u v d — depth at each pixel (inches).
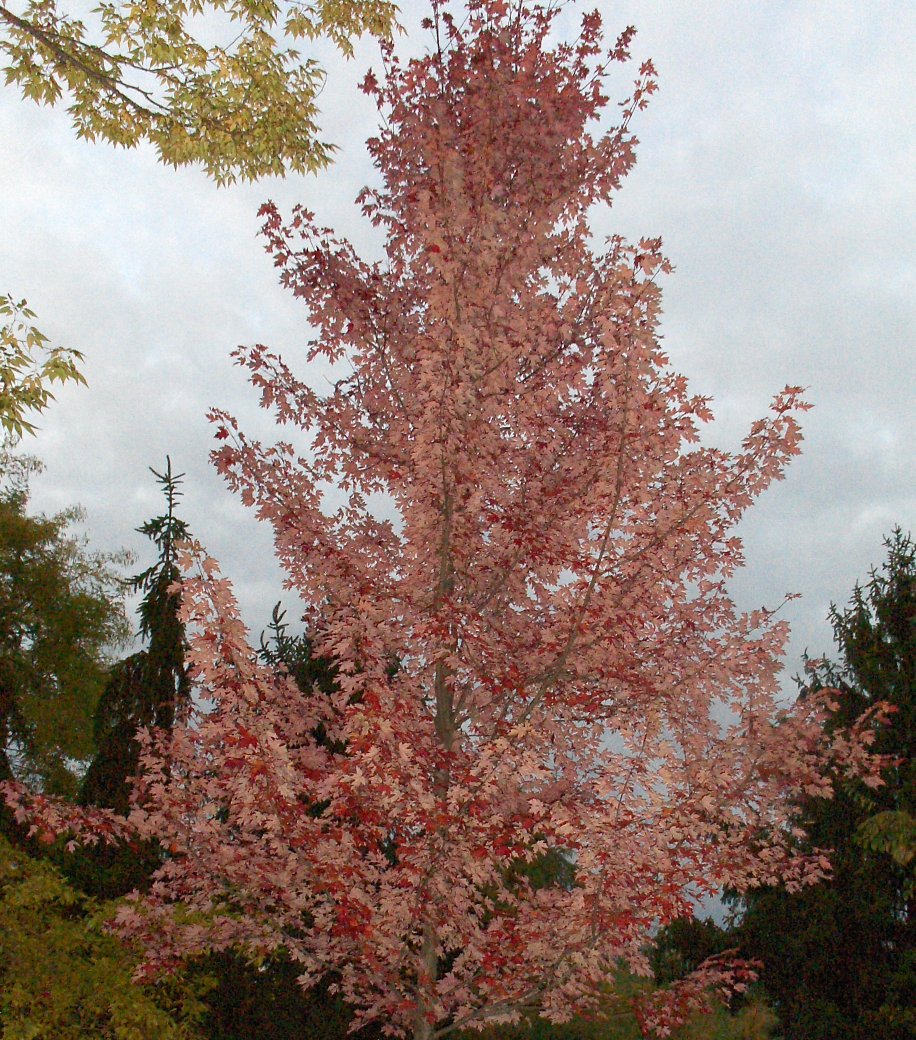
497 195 267.4
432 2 290.5
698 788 237.1
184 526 605.6
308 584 285.7
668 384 254.7
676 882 234.5
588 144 289.4
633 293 227.9
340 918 224.5
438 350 241.1
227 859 245.8
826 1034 480.1
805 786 272.5
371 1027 386.0
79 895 387.9
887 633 559.2
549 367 280.1
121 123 442.9
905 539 579.2
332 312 289.1
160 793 252.2
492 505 270.4
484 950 248.2
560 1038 394.9
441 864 222.5
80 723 934.4
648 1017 263.1
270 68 438.0
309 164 470.3
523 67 280.4
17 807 244.5
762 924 543.8
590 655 266.1
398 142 293.3
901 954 504.4
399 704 239.1
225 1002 386.3
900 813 470.9
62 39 406.0
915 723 520.4
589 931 230.4
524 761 213.8
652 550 262.8
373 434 301.4
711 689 274.7
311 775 258.5
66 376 378.6
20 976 328.8
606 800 209.2
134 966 354.3
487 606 294.2
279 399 291.3
